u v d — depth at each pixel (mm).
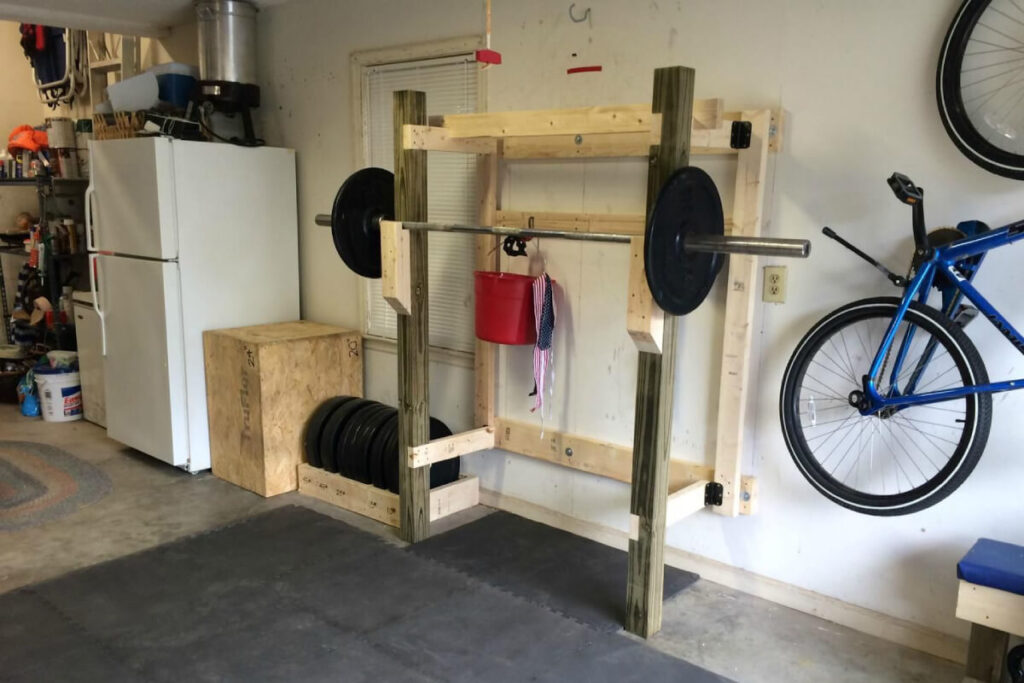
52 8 4195
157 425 3945
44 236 5301
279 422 3703
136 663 2367
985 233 2139
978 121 2201
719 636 2576
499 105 3326
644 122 2314
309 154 4191
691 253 2322
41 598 2744
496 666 2377
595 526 3283
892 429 2508
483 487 3684
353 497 3551
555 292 3205
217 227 3900
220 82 4043
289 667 2355
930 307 2234
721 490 2801
